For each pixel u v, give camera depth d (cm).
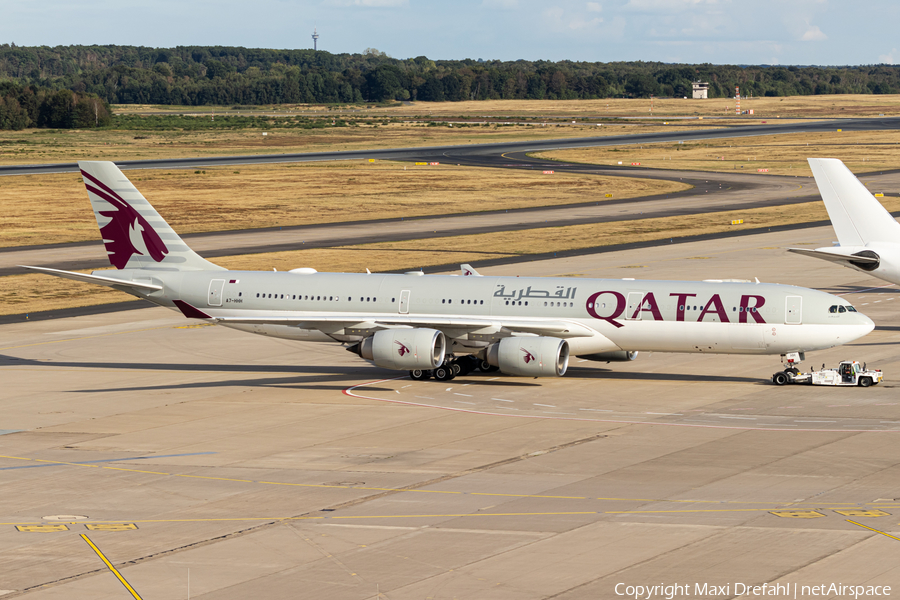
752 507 7469
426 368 12369
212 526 7256
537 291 12925
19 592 6025
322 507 7681
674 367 13738
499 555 6525
